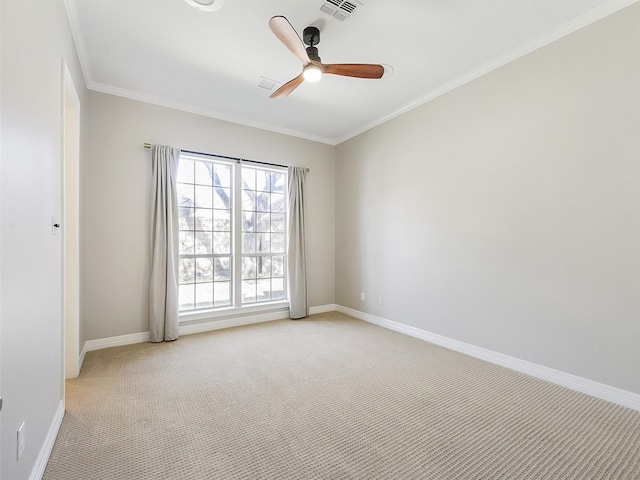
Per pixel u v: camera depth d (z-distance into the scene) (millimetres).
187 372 2693
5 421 1066
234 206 4168
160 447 1703
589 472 1535
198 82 3236
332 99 3619
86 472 1507
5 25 1078
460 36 2518
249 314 4270
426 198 3574
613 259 2197
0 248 1029
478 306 3041
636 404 2090
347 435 1829
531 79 2629
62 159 1963
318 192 4906
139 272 3494
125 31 2436
